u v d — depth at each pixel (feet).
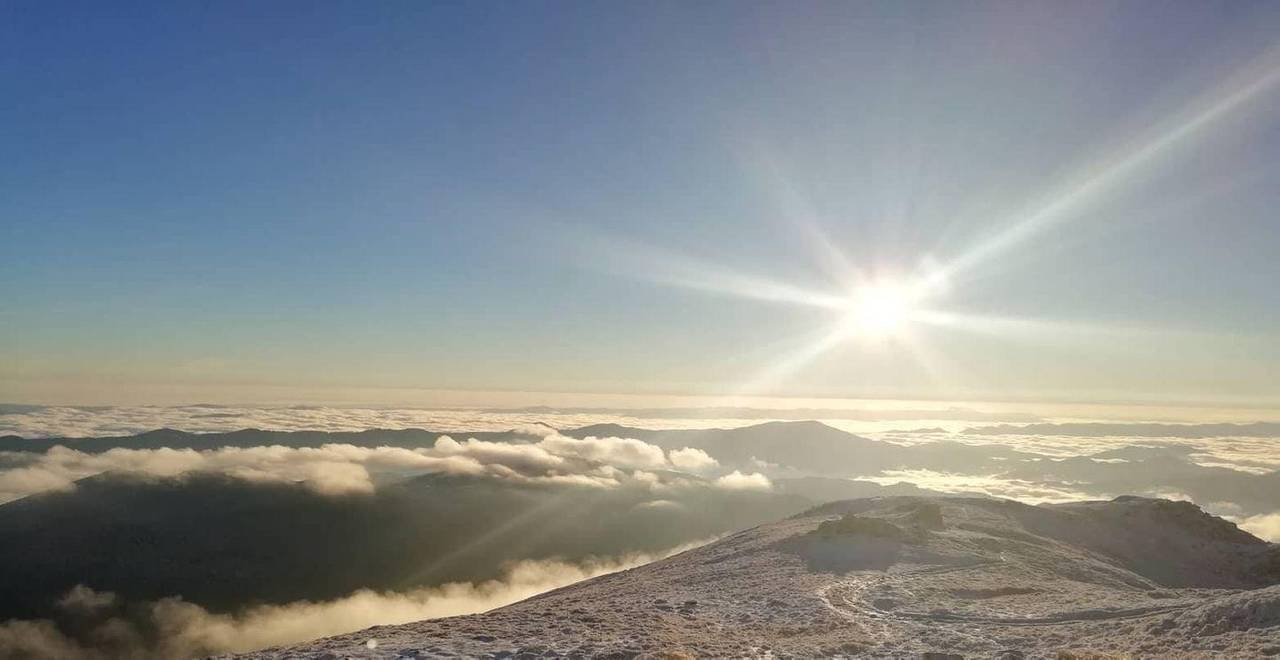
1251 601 67.72
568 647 64.39
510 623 82.38
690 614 93.15
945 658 62.64
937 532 188.55
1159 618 74.74
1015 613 89.92
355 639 73.15
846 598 106.42
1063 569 156.25
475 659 59.62
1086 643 68.74
